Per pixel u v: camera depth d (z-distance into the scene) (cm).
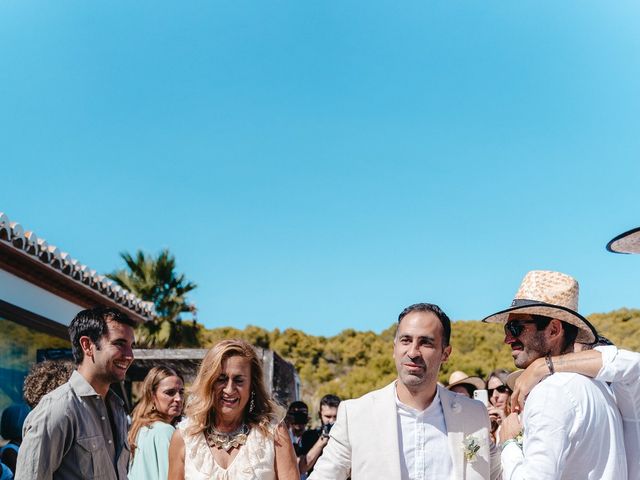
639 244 374
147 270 2675
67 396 401
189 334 2684
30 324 1072
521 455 354
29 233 1012
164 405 584
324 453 401
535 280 380
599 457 335
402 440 385
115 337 416
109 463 411
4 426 659
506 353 4175
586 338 381
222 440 420
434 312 384
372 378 4288
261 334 5134
